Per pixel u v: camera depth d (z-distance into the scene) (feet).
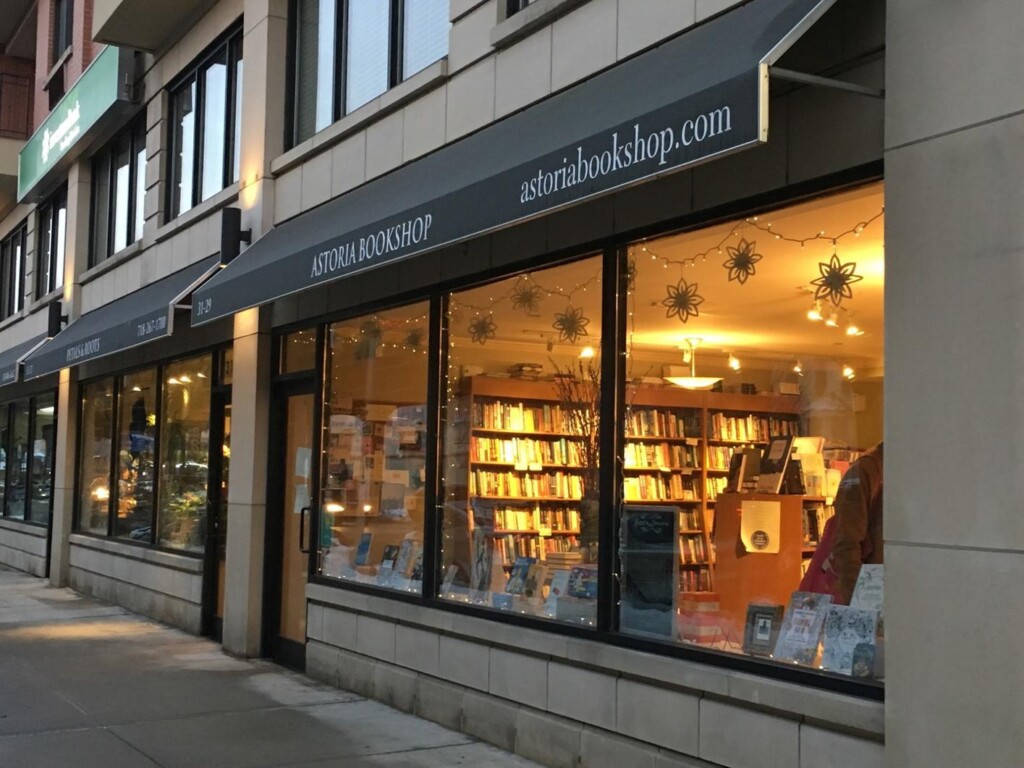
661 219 19.39
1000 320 13.07
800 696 15.67
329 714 25.12
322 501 30.71
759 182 17.35
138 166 47.47
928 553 13.66
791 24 14.32
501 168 18.62
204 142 40.42
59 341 48.26
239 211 34.01
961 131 13.64
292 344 33.06
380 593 26.94
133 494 45.44
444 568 25.20
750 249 18.11
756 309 17.98
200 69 40.78
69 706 25.58
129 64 45.27
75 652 33.42
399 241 21.03
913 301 14.08
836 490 16.67
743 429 18.31
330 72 32.14
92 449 51.39
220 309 29.30
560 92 21.54
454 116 24.91
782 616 17.29
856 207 16.20
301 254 25.14
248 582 32.78
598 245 20.97
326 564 30.19
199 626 36.99
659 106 15.17
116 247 50.14
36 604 45.52
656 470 19.70
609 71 20.21
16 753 21.33
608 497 20.34
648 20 19.34
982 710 12.91
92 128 48.80
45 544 56.03
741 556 18.13
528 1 23.57
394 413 27.63
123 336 36.99
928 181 13.99
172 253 41.37
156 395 43.45
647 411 19.93
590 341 21.20
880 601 15.67
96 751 21.53
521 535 22.72
